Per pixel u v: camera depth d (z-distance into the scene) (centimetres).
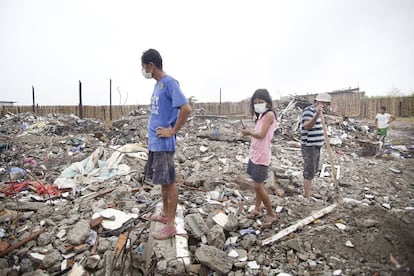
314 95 1595
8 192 412
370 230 266
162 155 262
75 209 354
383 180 543
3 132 1116
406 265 213
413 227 259
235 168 541
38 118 1430
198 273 252
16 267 259
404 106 1783
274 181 461
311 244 266
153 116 269
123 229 309
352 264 237
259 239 291
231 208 357
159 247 260
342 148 935
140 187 451
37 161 648
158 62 267
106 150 625
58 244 285
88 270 258
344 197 444
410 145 953
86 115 1825
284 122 1203
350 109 1861
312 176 403
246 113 1889
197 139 858
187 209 354
